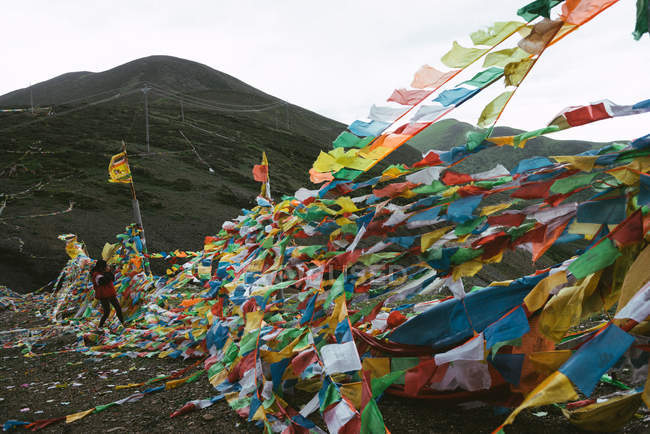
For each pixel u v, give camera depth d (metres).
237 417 2.88
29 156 27.86
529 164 2.05
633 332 1.70
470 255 2.50
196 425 2.79
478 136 1.93
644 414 2.33
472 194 2.26
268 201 4.47
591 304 2.09
